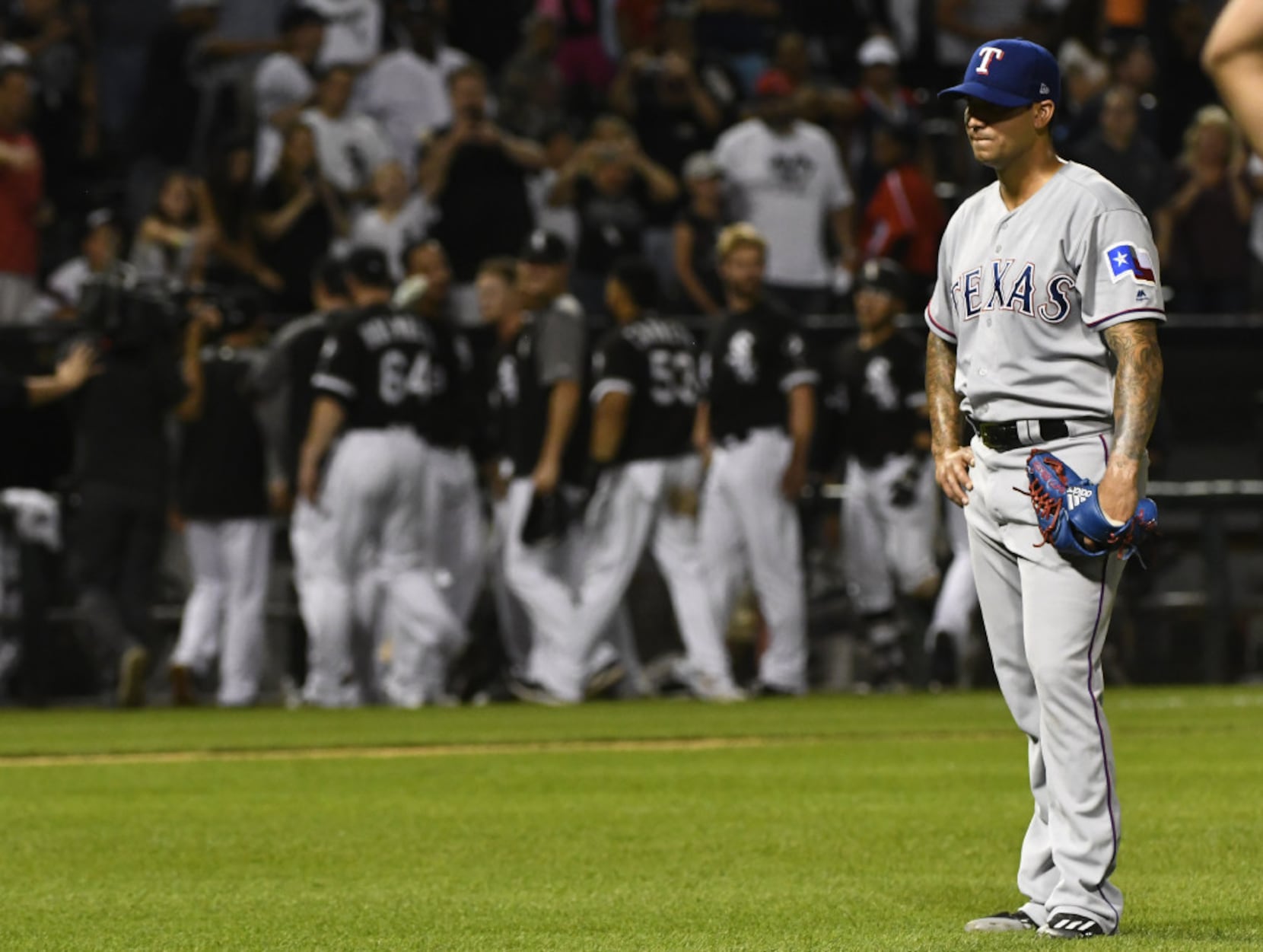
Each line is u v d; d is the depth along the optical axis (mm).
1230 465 52625
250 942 15266
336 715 41938
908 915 16172
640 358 44844
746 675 49719
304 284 54312
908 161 56250
